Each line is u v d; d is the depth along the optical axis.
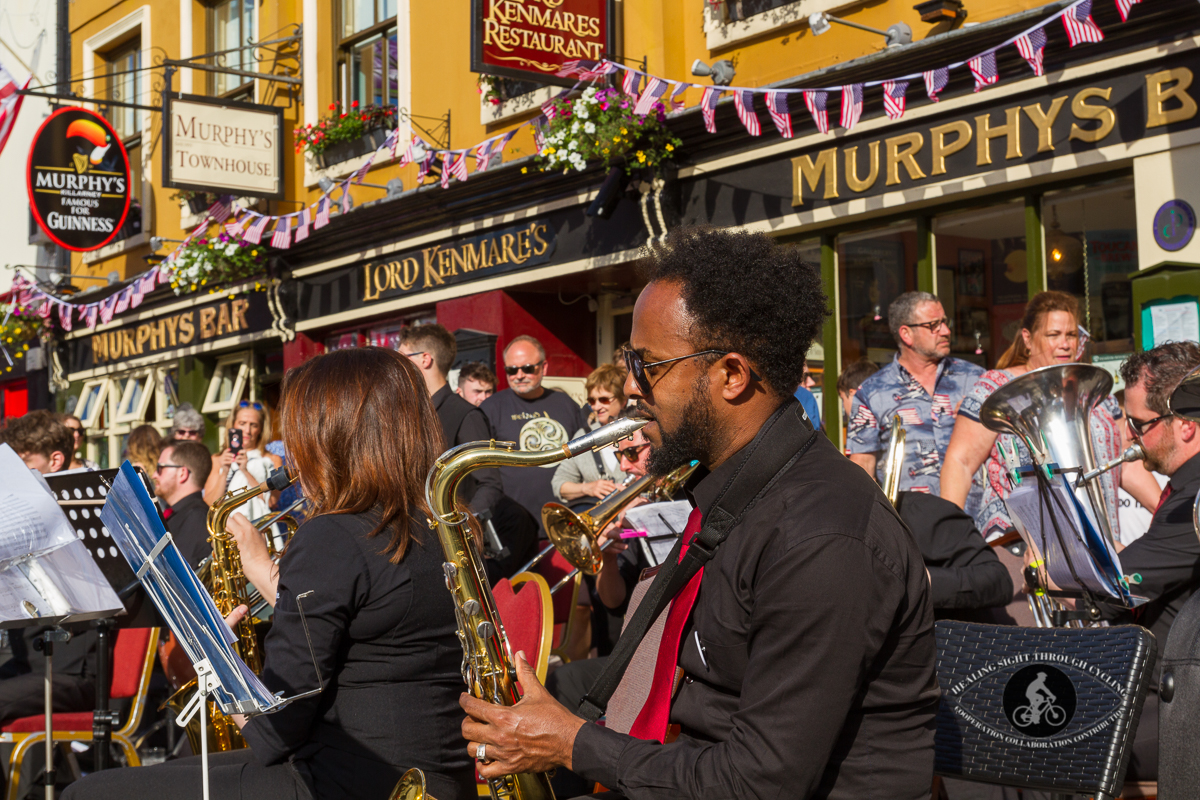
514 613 3.30
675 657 1.95
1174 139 4.90
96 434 13.52
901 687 1.80
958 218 5.97
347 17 10.21
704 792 1.73
